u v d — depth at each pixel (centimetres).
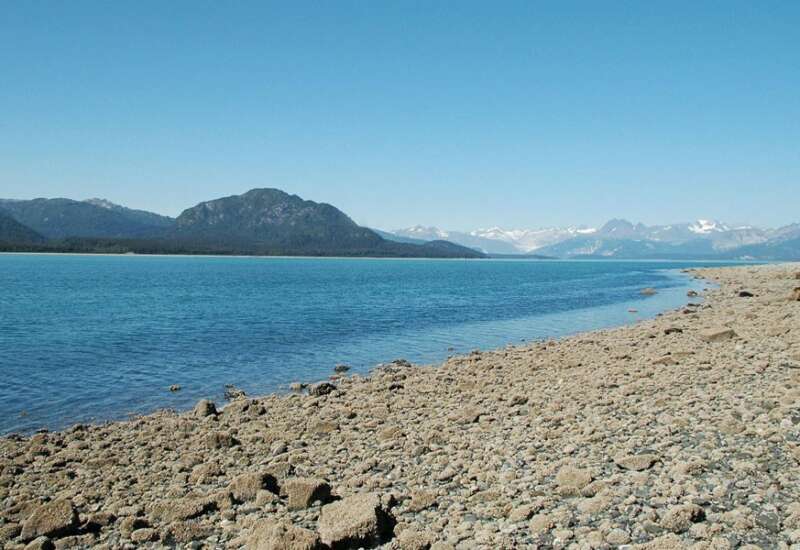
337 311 6084
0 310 5969
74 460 1642
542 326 4866
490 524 995
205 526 1095
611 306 6581
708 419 1475
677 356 2523
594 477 1154
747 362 2217
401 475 1340
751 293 6384
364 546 965
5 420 2178
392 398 2270
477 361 3086
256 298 7688
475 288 10212
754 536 845
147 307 6375
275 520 1101
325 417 2006
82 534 1116
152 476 1461
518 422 1725
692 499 987
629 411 1680
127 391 2630
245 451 1653
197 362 3303
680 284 10388
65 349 3691
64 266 18875
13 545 1080
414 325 4962
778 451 1170
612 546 862
